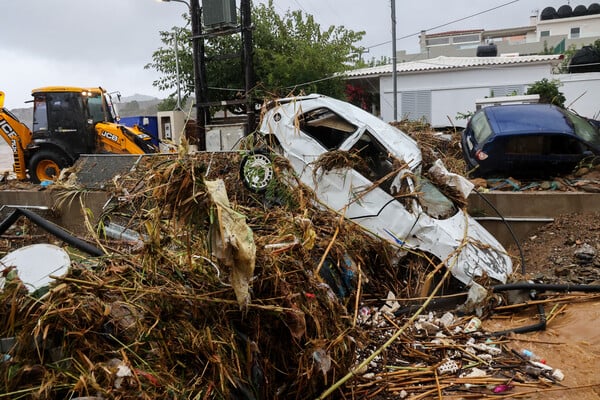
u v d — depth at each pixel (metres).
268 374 3.19
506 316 5.22
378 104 23.11
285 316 3.27
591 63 18.09
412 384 3.94
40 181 12.38
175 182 2.98
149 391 2.55
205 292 3.21
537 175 7.98
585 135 7.96
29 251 3.06
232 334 3.10
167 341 2.86
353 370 3.66
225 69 16.47
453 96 20.08
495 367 4.19
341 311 3.84
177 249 3.54
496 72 19.47
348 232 5.48
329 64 17.41
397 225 5.70
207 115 11.59
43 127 12.36
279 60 16.36
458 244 5.56
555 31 49.28
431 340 4.64
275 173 6.39
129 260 3.38
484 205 7.48
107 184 7.77
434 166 6.70
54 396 2.43
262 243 3.87
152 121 16.33
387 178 5.92
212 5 10.78
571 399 3.71
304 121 6.82
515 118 8.27
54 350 2.60
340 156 6.06
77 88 12.25
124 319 2.87
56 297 2.75
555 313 5.12
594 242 6.43
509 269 5.84
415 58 32.94
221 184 3.07
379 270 5.68
